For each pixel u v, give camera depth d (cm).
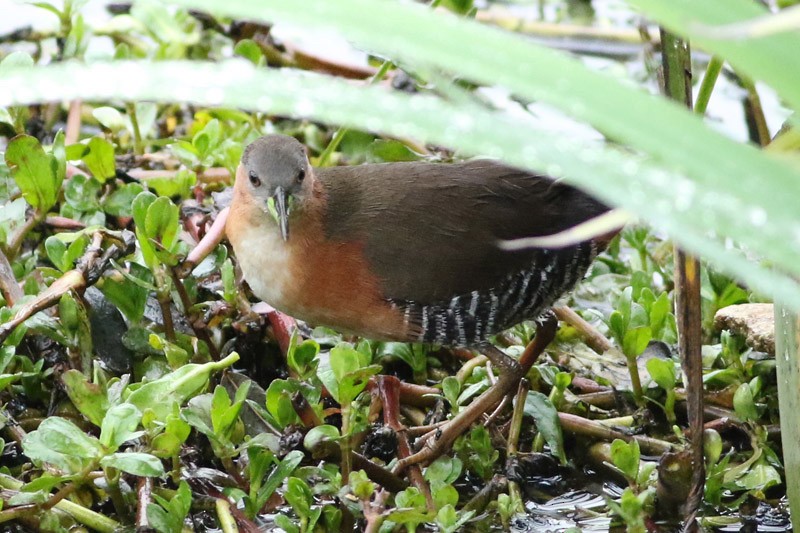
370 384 833
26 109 1077
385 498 698
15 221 890
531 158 340
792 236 322
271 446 691
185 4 340
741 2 339
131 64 358
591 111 328
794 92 337
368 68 1252
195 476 702
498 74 328
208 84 355
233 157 1044
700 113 639
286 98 352
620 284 1012
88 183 953
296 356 740
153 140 1123
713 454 757
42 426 648
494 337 966
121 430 648
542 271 844
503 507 730
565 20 1390
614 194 335
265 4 328
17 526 684
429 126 345
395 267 816
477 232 827
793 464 646
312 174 821
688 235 332
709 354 883
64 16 1176
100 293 840
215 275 910
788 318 628
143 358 834
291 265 819
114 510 729
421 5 363
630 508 667
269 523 726
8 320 778
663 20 337
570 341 945
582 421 822
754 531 742
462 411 799
